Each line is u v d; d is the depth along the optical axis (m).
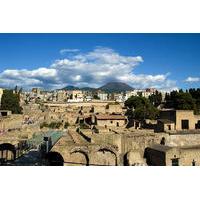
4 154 56.75
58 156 49.91
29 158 54.62
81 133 59.12
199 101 124.31
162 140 55.84
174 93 123.25
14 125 83.50
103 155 46.44
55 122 110.62
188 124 72.12
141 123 88.12
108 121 100.19
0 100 126.62
